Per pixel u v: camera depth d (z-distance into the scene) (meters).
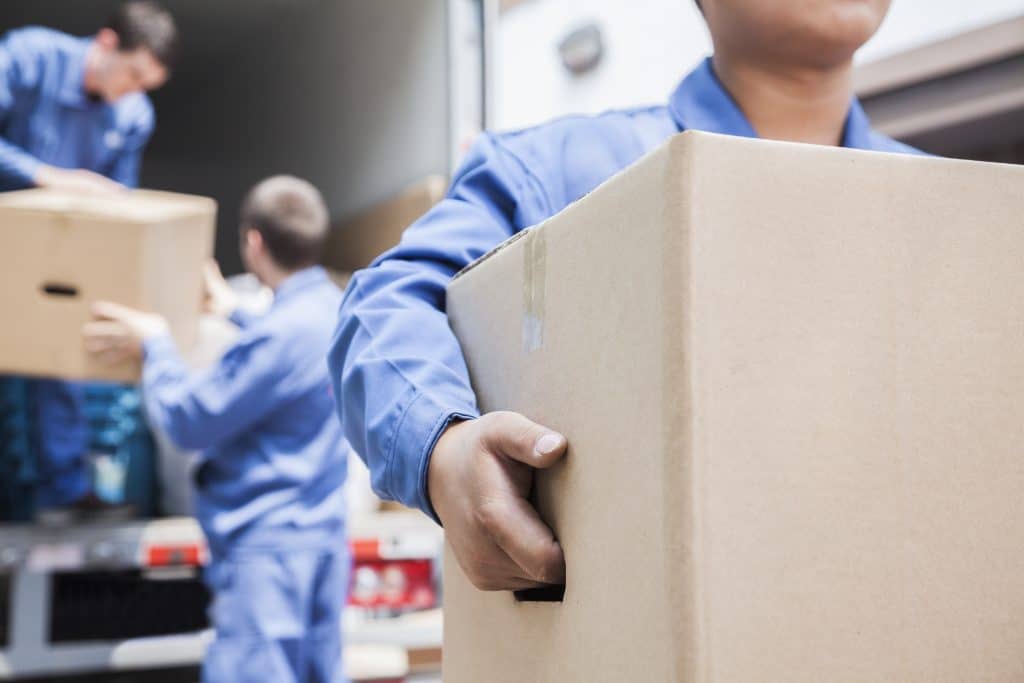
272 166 4.31
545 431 0.59
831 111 0.99
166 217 2.37
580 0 2.97
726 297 0.48
